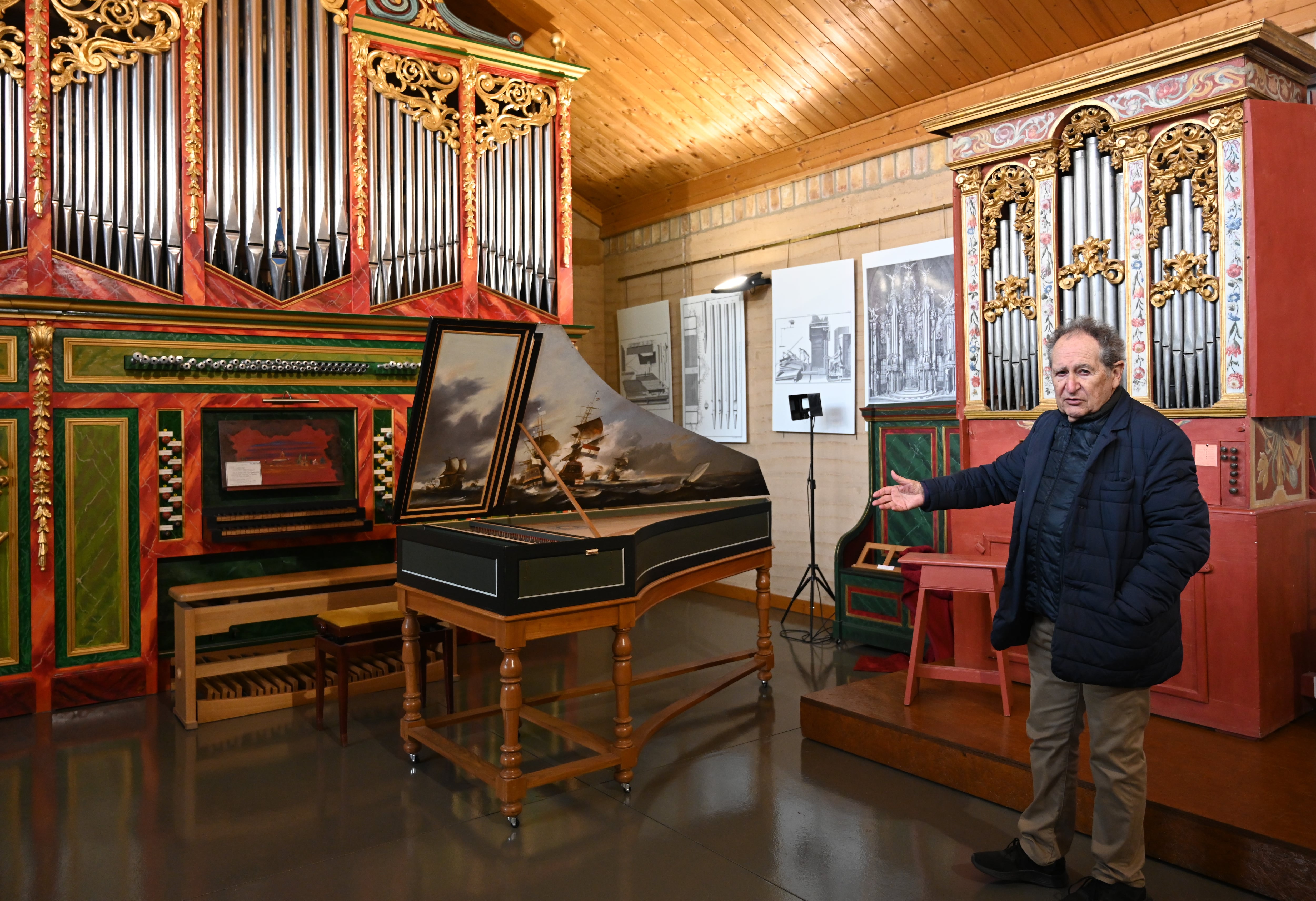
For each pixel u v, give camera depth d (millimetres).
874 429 5883
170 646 5141
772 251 7133
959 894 2736
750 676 5152
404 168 5828
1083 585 2453
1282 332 3680
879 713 3861
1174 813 2867
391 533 5781
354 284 5637
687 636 6145
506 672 3279
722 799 3484
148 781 3742
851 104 6156
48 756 4051
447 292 6008
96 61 4840
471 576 3424
